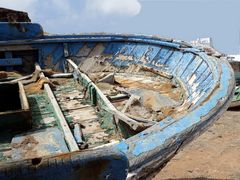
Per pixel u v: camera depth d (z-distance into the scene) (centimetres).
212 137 1148
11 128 394
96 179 194
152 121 439
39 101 518
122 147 263
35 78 654
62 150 345
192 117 338
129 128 406
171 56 778
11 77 716
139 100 535
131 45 902
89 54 895
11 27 821
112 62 884
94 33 934
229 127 1262
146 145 269
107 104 452
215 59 600
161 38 845
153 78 759
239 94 1536
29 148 350
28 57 851
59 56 868
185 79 653
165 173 862
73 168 184
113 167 197
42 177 178
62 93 572
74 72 686
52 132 390
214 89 430
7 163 172
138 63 845
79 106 505
